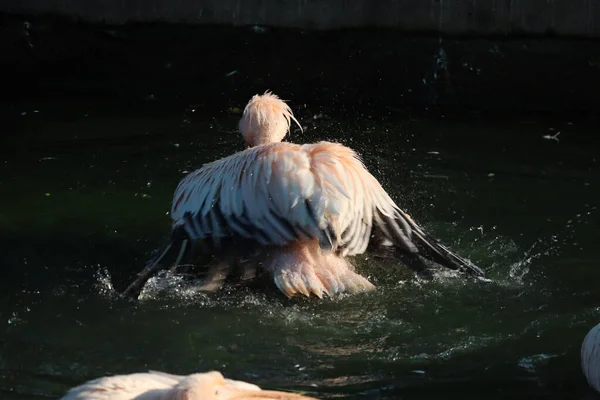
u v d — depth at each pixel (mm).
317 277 9078
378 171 12258
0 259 9922
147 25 15484
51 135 13305
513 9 14734
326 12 15180
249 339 8523
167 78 15305
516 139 13430
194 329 8664
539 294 9375
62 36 15570
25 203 11250
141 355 8258
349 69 15148
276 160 9219
